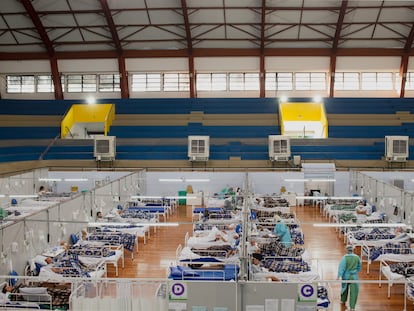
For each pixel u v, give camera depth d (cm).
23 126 2867
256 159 2681
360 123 2875
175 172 2389
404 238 1352
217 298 721
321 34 2767
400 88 2983
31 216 1178
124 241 1393
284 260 1156
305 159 2648
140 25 2698
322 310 954
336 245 1587
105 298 731
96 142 2589
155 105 3050
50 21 2673
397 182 2278
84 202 1538
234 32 2766
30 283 1040
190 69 2952
